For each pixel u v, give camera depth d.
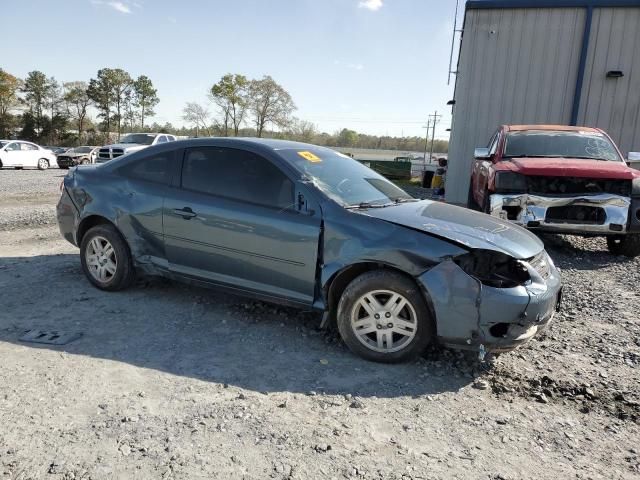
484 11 12.73
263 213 3.91
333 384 3.20
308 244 3.69
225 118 64.75
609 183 6.49
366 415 2.84
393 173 26.14
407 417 2.84
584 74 12.51
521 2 12.41
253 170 4.10
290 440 2.56
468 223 3.76
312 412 2.85
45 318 4.12
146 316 4.26
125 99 74.88
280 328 4.10
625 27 12.12
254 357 3.55
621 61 12.28
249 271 4.01
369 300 3.52
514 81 12.82
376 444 2.56
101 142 72.31
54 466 2.28
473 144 13.21
